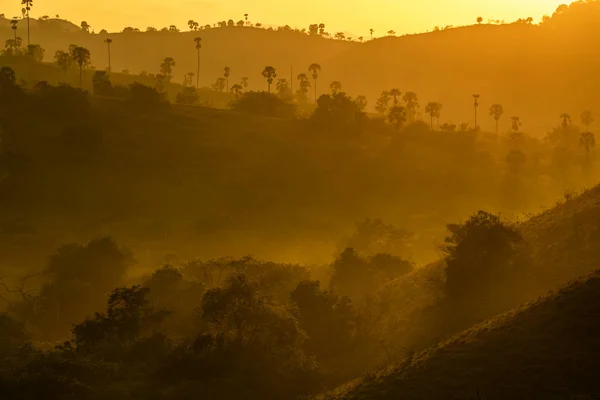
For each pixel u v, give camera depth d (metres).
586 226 107.31
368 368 96.88
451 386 69.88
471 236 107.56
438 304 106.31
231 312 103.62
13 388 93.75
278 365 98.12
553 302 77.06
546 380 66.56
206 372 98.69
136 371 103.25
